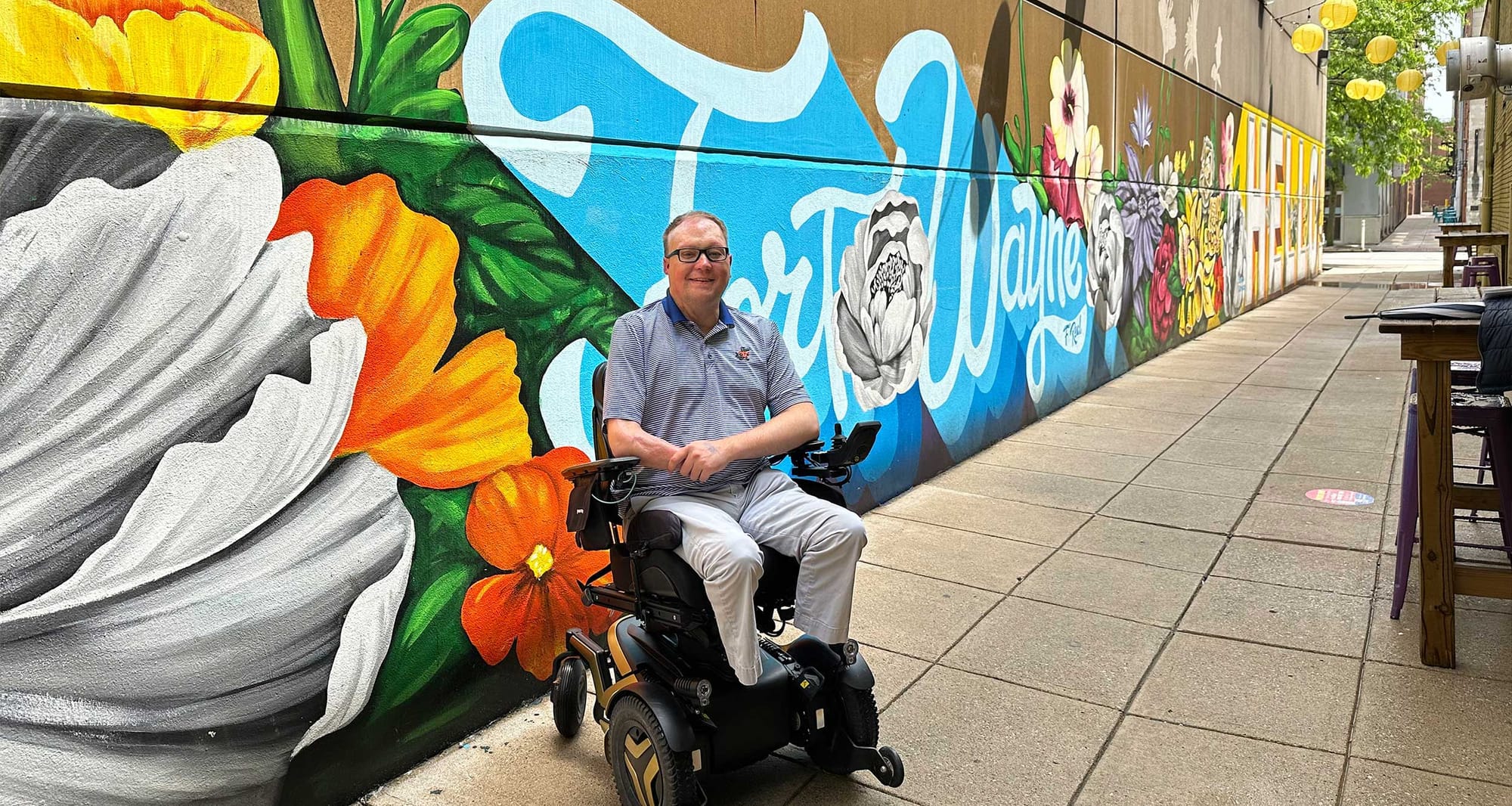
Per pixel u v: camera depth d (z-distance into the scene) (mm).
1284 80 17922
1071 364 8867
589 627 3820
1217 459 6855
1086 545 5156
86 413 2377
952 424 6727
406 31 3035
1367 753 3139
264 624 2762
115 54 2363
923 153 6172
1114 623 4184
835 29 5230
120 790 2498
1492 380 3434
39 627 2338
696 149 4309
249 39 2621
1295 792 2943
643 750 2734
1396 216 69375
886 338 5875
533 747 3299
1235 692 3570
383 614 3066
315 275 2811
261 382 2707
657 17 4043
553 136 3596
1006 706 3500
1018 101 7410
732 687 2840
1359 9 27625
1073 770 3096
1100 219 9328
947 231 6523
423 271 3117
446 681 3279
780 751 3252
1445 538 3633
